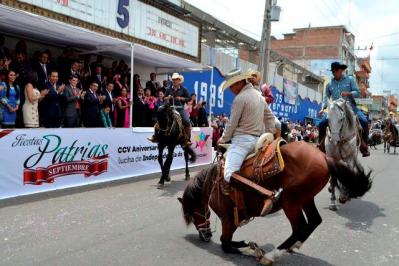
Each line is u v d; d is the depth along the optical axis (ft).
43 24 26.94
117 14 36.99
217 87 60.39
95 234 17.10
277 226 18.89
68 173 26.03
